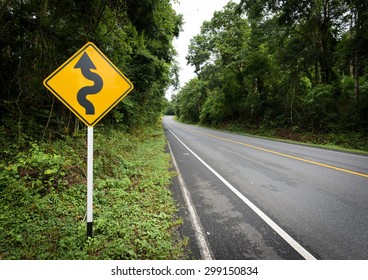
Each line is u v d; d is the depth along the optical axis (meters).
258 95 24.33
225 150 10.81
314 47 17.03
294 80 18.78
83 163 5.31
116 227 3.09
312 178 5.64
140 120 16.11
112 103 2.78
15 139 4.91
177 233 3.07
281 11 16.47
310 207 3.87
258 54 20.97
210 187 5.05
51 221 3.13
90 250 2.65
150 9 6.66
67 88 2.65
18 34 5.49
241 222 3.36
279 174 6.08
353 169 6.56
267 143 13.68
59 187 4.09
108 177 5.35
